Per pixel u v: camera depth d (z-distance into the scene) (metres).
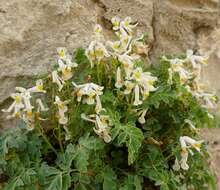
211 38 0.28
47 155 0.22
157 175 0.21
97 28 0.21
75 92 0.21
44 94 0.22
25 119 0.20
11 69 0.22
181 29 0.27
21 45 0.23
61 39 0.24
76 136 0.21
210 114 0.23
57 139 0.22
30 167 0.20
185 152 0.21
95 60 0.21
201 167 0.23
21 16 0.23
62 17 0.24
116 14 0.26
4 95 0.22
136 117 0.21
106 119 0.20
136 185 0.20
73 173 0.20
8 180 0.21
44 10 0.23
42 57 0.23
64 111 0.20
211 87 0.28
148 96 0.21
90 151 0.20
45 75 0.22
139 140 0.20
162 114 0.23
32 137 0.21
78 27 0.24
